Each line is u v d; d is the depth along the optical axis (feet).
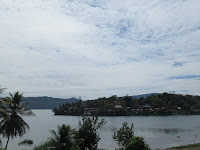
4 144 139.13
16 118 87.20
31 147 128.57
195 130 255.50
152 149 115.96
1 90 59.52
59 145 57.21
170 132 231.30
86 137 60.70
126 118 574.97
